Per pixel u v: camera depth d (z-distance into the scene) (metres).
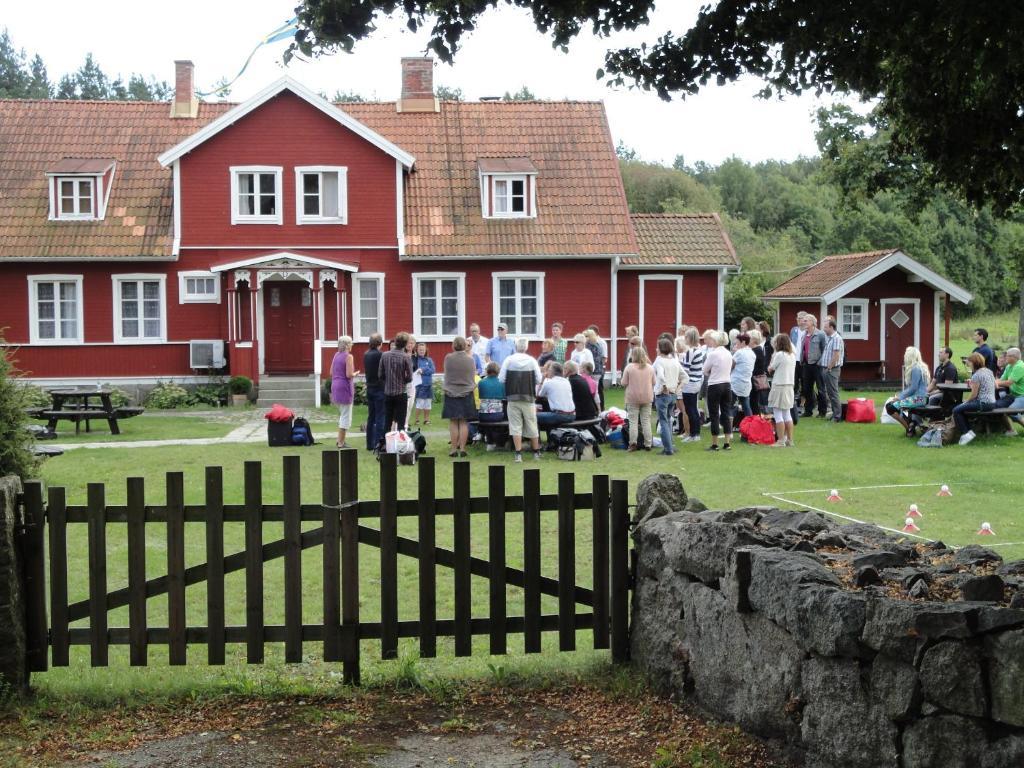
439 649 8.26
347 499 7.11
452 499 7.20
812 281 38.75
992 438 20.31
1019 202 7.98
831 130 26.86
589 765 5.90
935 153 7.89
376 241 32.69
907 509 13.80
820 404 25.19
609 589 7.39
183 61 36.06
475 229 33.00
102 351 32.38
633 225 35.59
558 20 7.52
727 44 7.62
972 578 5.32
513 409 18.11
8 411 10.55
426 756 6.05
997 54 6.50
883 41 7.14
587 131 35.81
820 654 5.38
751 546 6.18
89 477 16.48
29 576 7.00
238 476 16.48
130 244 32.09
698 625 6.52
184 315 32.53
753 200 88.38
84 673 7.75
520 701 6.91
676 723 6.41
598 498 7.36
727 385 19.25
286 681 7.33
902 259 36.31
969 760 4.67
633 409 19.14
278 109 32.31
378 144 32.44
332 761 5.98
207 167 32.25
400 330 32.94
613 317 33.28
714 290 34.66
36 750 6.19
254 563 7.05
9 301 32.09
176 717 6.73
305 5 7.13
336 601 7.12
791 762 5.62
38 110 35.38
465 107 36.38
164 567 11.12
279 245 32.50
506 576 7.27
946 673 4.75
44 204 32.75
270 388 30.59
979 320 70.94
